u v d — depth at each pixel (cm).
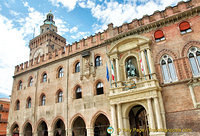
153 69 2511
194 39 2391
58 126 3700
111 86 2778
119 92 2584
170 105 2295
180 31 2527
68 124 3062
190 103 2189
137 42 2770
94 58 3178
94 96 2934
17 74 4372
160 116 2222
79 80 3209
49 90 3575
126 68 2798
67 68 3466
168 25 2634
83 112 2964
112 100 2603
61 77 3491
